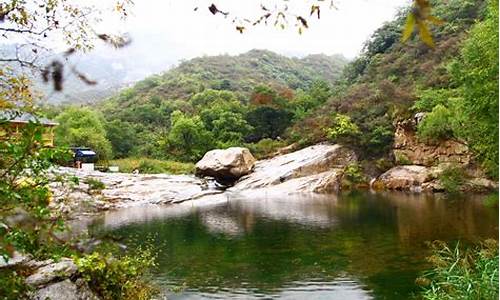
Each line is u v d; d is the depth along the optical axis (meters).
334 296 8.82
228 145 39.69
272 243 13.77
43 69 2.94
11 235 2.78
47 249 3.05
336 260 11.54
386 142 33.38
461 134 18.42
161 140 42.31
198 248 13.30
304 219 18.02
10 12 3.35
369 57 52.88
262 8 1.93
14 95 3.19
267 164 33.75
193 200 25.36
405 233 14.56
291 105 43.41
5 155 2.98
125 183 26.58
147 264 7.46
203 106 49.78
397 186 29.44
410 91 35.84
